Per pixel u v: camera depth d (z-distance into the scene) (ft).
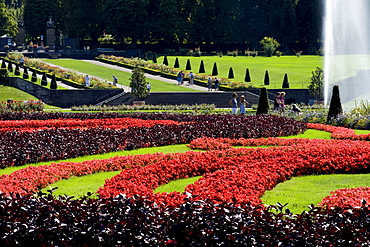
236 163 60.23
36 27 373.81
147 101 184.65
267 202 46.24
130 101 187.01
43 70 233.14
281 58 327.26
